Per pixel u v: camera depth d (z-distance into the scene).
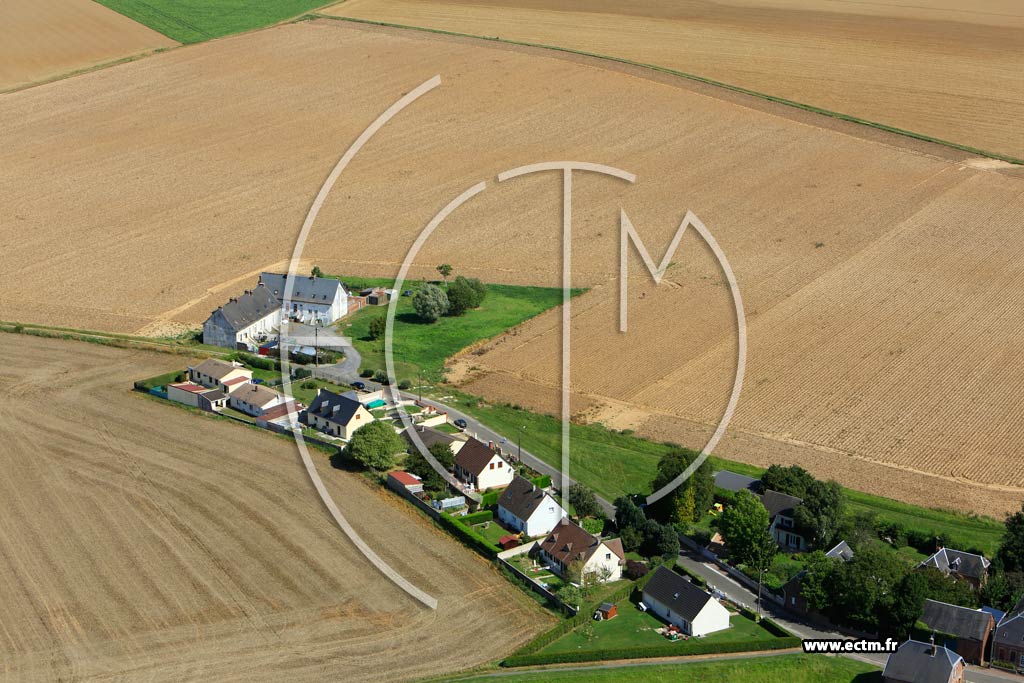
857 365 150.00
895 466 124.44
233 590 99.69
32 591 99.69
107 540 107.19
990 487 120.31
